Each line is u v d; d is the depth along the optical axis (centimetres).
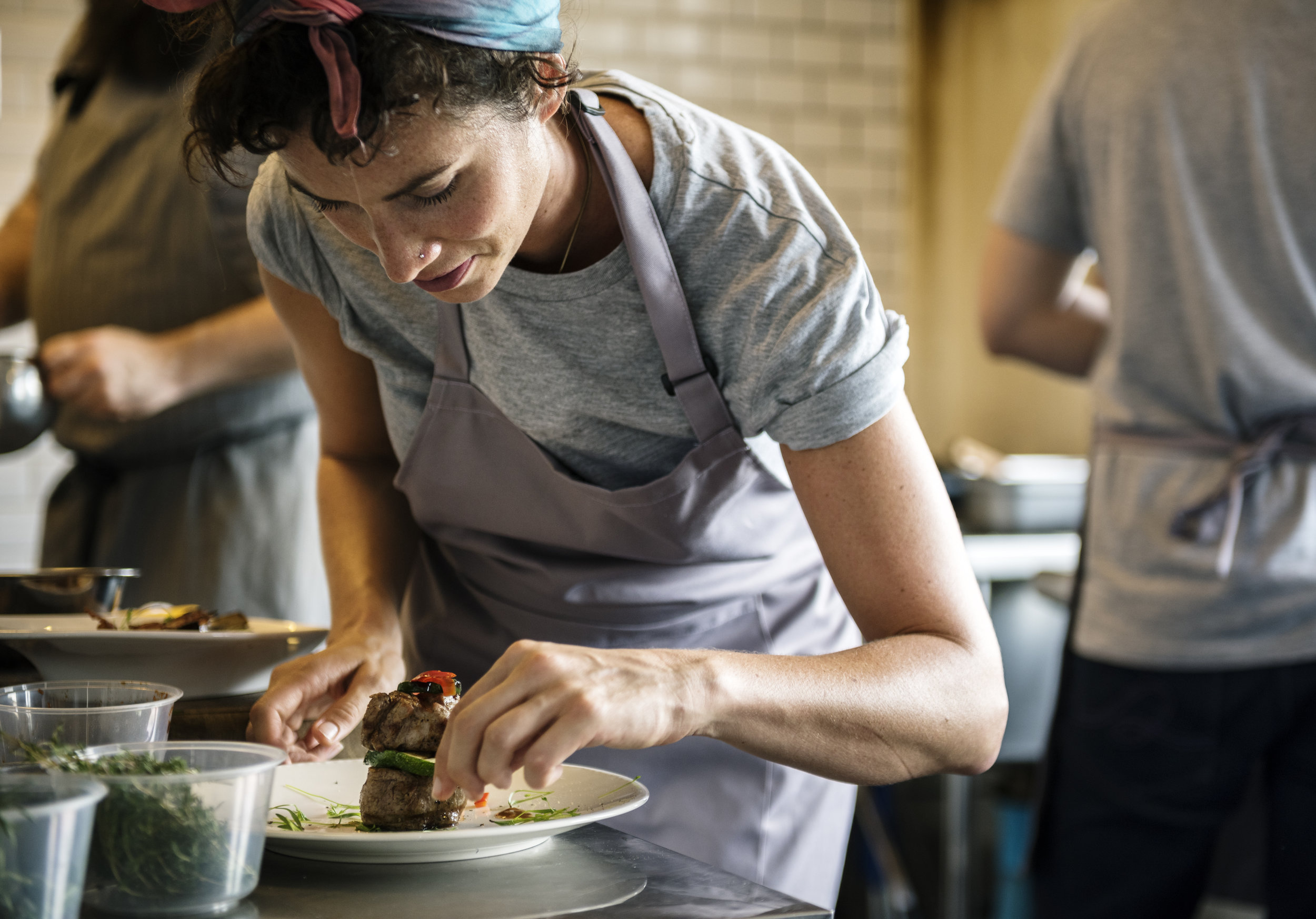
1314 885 165
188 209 188
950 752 95
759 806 126
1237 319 162
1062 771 181
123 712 84
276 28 80
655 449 119
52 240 198
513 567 130
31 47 368
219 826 67
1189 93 164
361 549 137
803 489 103
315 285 125
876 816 252
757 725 86
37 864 60
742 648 128
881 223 451
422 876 76
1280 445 162
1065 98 183
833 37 444
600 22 423
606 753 125
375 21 79
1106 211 175
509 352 116
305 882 75
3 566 371
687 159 106
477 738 78
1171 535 166
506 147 87
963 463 330
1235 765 167
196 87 85
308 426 203
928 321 453
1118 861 175
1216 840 172
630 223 104
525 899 72
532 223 105
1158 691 168
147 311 192
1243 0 161
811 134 443
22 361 163
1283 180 159
